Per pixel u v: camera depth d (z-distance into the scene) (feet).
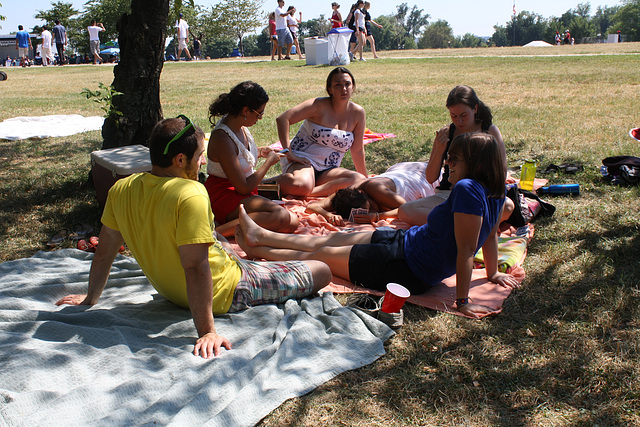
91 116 35.94
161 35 19.19
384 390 8.75
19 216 17.04
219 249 10.25
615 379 8.80
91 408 7.64
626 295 11.19
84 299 10.57
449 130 14.83
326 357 9.30
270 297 10.89
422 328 10.53
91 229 15.88
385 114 33.88
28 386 7.93
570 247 13.87
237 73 64.08
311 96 41.81
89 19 145.59
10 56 135.85
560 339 9.96
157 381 8.25
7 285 11.48
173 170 9.00
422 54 87.81
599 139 25.13
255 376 8.45
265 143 26.76
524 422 7.99
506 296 11.51
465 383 8.90
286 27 83.05
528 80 47.21
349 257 11.89
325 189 18.34
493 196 10.69
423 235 11.34
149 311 10.35
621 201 16.94
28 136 28.60
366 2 74.02
